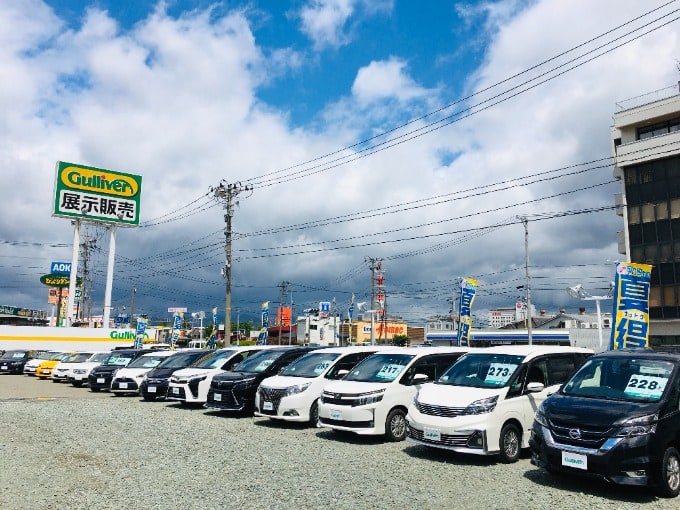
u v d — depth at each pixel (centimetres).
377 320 8569
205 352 2034
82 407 1703
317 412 1334
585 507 671
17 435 1180
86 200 5212
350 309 6344
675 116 3641
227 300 3228
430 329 7425
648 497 725
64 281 6606
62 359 3173
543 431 785
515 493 733
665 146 3575
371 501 686
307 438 1170
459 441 905
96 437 1156
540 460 786
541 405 840
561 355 1081
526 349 1064
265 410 1345
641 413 732
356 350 1448
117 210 5381
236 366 1667
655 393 779
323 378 1360
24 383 2838
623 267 1559
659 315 3578
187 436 1174
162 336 7588
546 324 6712
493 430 909
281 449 1037
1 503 674
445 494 724
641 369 830
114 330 5438
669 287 3544
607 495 732
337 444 1102
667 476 719
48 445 1066
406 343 7700
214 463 902
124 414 1536
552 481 803
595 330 5222
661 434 725
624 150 3788
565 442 754
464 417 914
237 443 1095
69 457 952
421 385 1185
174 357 2055
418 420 959
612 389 823
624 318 1539
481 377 1013
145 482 777
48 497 700
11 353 3822
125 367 2173
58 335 5178
